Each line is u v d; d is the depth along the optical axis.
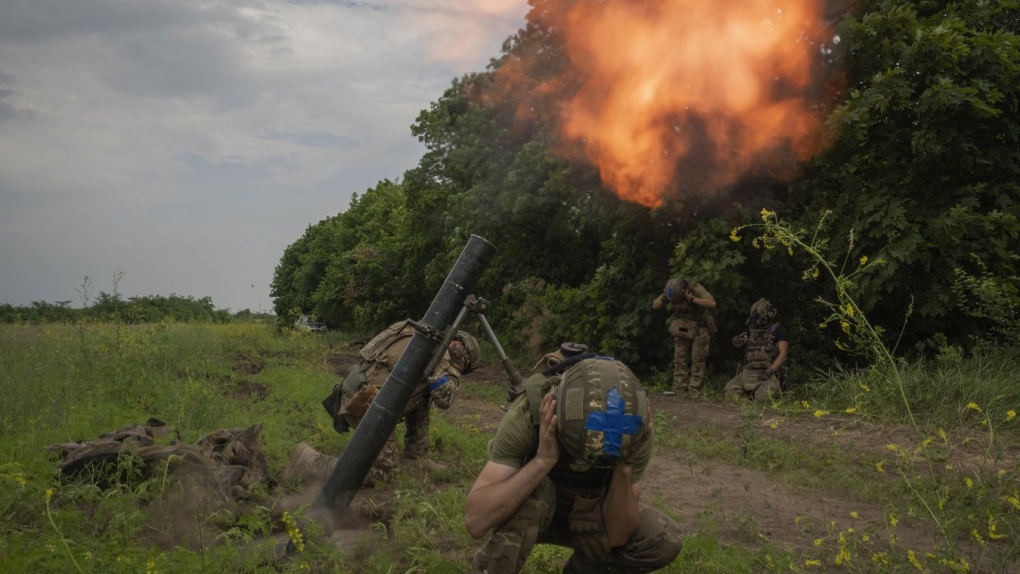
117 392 9.46
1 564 3.54
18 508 4.46
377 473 5.81
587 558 3.48
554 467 3.30
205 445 5.89
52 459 5.38
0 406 7.65
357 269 32.22
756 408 10.23
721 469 7.05
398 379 4.17
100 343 12.18
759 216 12.72
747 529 5.01
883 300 11.70
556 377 3.20
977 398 8.40
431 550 4.37
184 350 14.66
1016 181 11.68
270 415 8.63
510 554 3.19
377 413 4.16
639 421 3.05
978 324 11.14
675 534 3.47
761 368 11.38
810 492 6.24
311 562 3.92
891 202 11.23
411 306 31.23
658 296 14.27
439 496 5.27
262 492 5.22
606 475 3.27
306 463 5.81
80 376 10.30
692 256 13.11
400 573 4.12
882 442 7.78
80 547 3.82
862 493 6.03
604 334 15.09
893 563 4.12
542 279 20.98
